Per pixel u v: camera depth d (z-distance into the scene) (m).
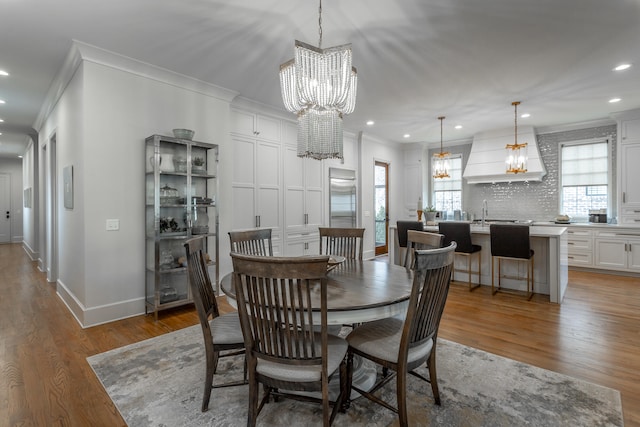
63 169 3.93
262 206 4.95
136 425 1.77
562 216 5.98
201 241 2.12
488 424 1.75
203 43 3.05
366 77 3.83
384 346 1.77
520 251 3.93
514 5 2.47
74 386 2.14
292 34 2.89
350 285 2.03
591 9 2.52
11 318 3.39
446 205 7.82
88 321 3.17
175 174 3.60
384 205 7.66
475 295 4.21
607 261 5.33
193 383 2.18
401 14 2.59
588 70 3.65
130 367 2.38
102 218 3.25
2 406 1.92
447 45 3.09
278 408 1.90
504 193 6.95
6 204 10.16
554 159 6.30
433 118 5.64
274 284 1.45
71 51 3.12
